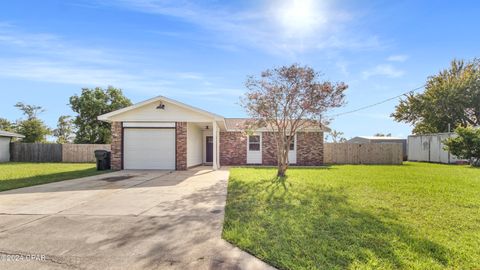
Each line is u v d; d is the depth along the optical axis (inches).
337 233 169.5
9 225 185.3
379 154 799.7
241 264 129.2
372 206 234.8
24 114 1387.8
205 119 571.2
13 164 743.7
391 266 126.4
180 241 156.8
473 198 266.5
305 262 130.0
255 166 698.2
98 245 150.9
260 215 207.2
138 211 221.1
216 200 261.9
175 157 569.0
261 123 461.4
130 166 570.9
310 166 686.5
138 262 130.3
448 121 1033.5
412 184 351.9
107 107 1229.7
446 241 156.9
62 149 874.8
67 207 234.1
